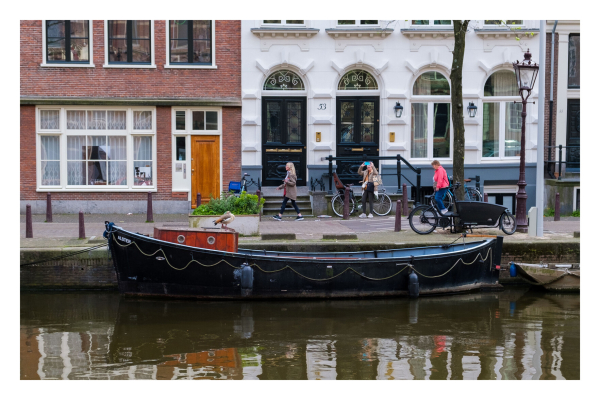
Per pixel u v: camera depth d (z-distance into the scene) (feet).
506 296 42.50
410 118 66.18
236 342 31.17
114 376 26.32
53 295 41.14
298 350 29.94
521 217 50.62
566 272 42.78
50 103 61.87
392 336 32.40
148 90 63.05
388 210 61.57
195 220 46.73
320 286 40.63
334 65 64.39
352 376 26.37
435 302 40.57
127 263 39.58
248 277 39.01
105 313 36.83
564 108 66.85
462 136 50.14
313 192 61.41
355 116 66.03
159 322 34.96
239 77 63.82
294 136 65.77
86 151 63.26
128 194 63.46
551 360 28.58
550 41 65.92
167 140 63.41
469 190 61.98
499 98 66.59
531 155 66.59
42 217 59.77
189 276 39.58
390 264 41.27
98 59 62.49
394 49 64.90
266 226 53.01
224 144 63.87
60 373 26.61
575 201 65.16
